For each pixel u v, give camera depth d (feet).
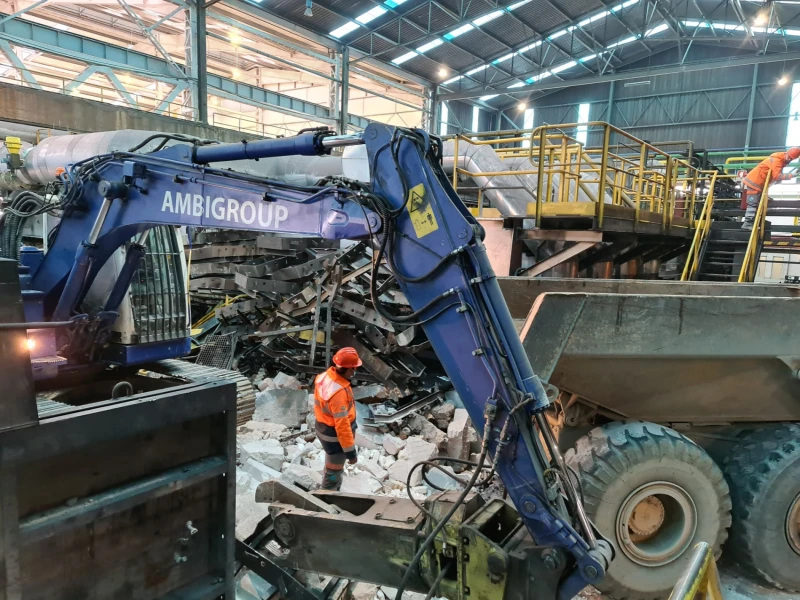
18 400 6.31
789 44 74.49
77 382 11.41
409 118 89.04
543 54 78.79
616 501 11.32
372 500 11.50
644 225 26.73
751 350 11.63
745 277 26.76
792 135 79.97
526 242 25.68
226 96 61.62
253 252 28.35
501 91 78.69
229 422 8.78
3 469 6.22
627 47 84.64
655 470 11.41
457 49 75.72
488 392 8.46
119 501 7.34
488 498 10.96
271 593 11.23
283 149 9.00
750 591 12.72
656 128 89.92
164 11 58.13
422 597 12.07
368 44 71.31
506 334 8.35
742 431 13.61
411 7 64.90
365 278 24.23
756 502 12.24
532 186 27.25
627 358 11.51
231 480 8.84
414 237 8.47
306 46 69.87
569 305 10.82
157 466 8.08
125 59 52.75
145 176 9.80
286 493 11.66
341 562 10.58
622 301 11.10
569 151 27.66
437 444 21.08
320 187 8.71
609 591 11.69
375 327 23.84
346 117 71.87
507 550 9.12
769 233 30.42
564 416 12.84
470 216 8.48
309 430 21.26
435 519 9.68
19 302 6.43
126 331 11.41
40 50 46.16
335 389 14.92
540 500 8.46
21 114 39.68
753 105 82.02
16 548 6.40
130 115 45.93
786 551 12.31
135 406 7.46
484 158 28.17
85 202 10.51
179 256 12.49
